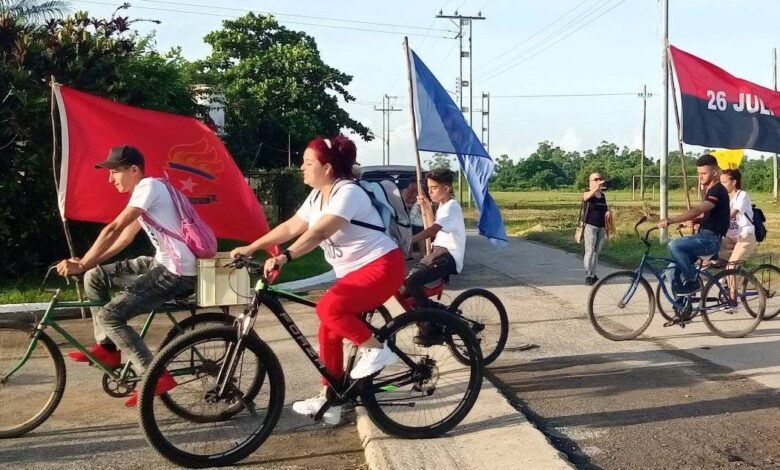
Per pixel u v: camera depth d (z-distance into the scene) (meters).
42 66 12.05
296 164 31.23
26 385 5.37
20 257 12.48
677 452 4.89
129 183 5.20
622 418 5.55
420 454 4.66
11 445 5.09
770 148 9.75
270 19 32.34
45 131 11.80
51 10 18.52
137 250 13.55
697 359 7.24
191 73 25.22
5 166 11.86
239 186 7.78
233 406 5.11
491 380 6.59
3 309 9.84
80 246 13.02
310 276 13.17
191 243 5.03
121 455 4.91
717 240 8.09
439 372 5.27
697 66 9.70
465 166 7.88
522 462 4.52
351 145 4.68
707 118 9.67
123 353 5.03
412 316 4.98
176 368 4.73
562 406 5.85
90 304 5.26
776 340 8.04
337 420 4.96
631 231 22.16
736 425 5.39
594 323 8.12
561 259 16.22
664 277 8.20
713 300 8.16
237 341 4.70
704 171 8.08
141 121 7.50
